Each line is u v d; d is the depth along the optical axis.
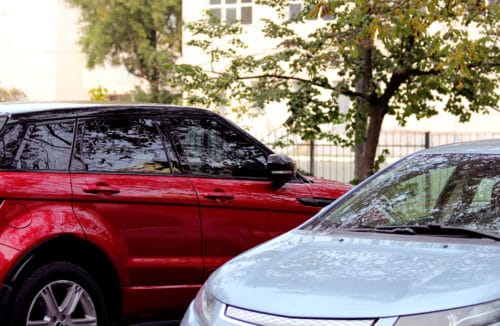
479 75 15.47
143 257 7.73
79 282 7.42
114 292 7.69
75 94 62.03
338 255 5.26
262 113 19.59
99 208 7.52
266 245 5.82
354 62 15.61
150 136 8.02
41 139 7.46
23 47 61.72
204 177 8.14
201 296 5.38
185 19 39.38
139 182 7.76
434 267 4.82
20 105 7.89
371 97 15.91
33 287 7.18
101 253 7.51
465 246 5.12
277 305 4.77
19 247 7.07
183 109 8.27
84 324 7.46
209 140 8.31
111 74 57.19
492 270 4.69
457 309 4.43
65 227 7.30
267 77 16.31
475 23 16.33
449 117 33.78
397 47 15.59
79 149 7.62
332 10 12.70
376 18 12.20
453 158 6.18
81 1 50.97
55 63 61.38
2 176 7.14
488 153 6.09
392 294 4.59
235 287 5.12
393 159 25.08
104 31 50.56
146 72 51.34
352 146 16.97
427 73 15.37
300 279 4.98
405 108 16.84
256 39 36.38
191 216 7.95
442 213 5.75
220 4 38.69
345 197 6.34
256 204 8.27
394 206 5.99
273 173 8.32
